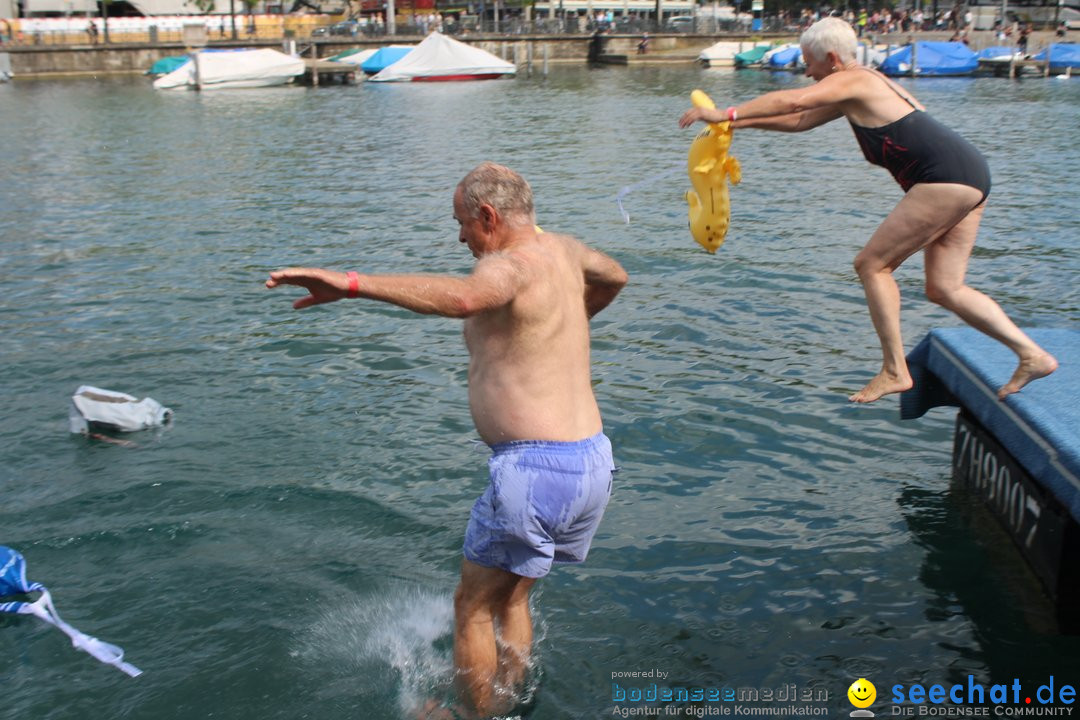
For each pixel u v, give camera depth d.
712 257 11.15
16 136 26.33
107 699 3.95
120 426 6.44
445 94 42.09
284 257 11.62
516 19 73.94
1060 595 4.33
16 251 11.98
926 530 5.18
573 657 4.18
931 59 51.03
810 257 11.16
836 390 7.16
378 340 8.33
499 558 3.77
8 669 4.13
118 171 19.31
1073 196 15.07
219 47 58.62
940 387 6.11
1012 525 4.93
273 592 4.67
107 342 8.36
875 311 4.82
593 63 65.38
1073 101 34.91
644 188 16.30
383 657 4.21
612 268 4.12
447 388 7.26
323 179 18.14
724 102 36.09
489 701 3.92
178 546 5.07
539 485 3.65
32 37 57.41
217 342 8.34
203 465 5.97
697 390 7.16
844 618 4.43
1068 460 4.13
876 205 14.39
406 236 12.86
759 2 71.88
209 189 16.94
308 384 7.35
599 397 7.03
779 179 17.02
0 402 7.02
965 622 4.40
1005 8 65.31
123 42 58.50
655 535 5.16
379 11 76.12
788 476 5.84
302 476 5.82
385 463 5.99
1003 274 10.38
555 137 24.88
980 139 23.56
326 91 45.31
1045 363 4.67
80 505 5.48
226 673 4.11
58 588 4.71
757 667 4.11
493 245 3.82
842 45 4.68
